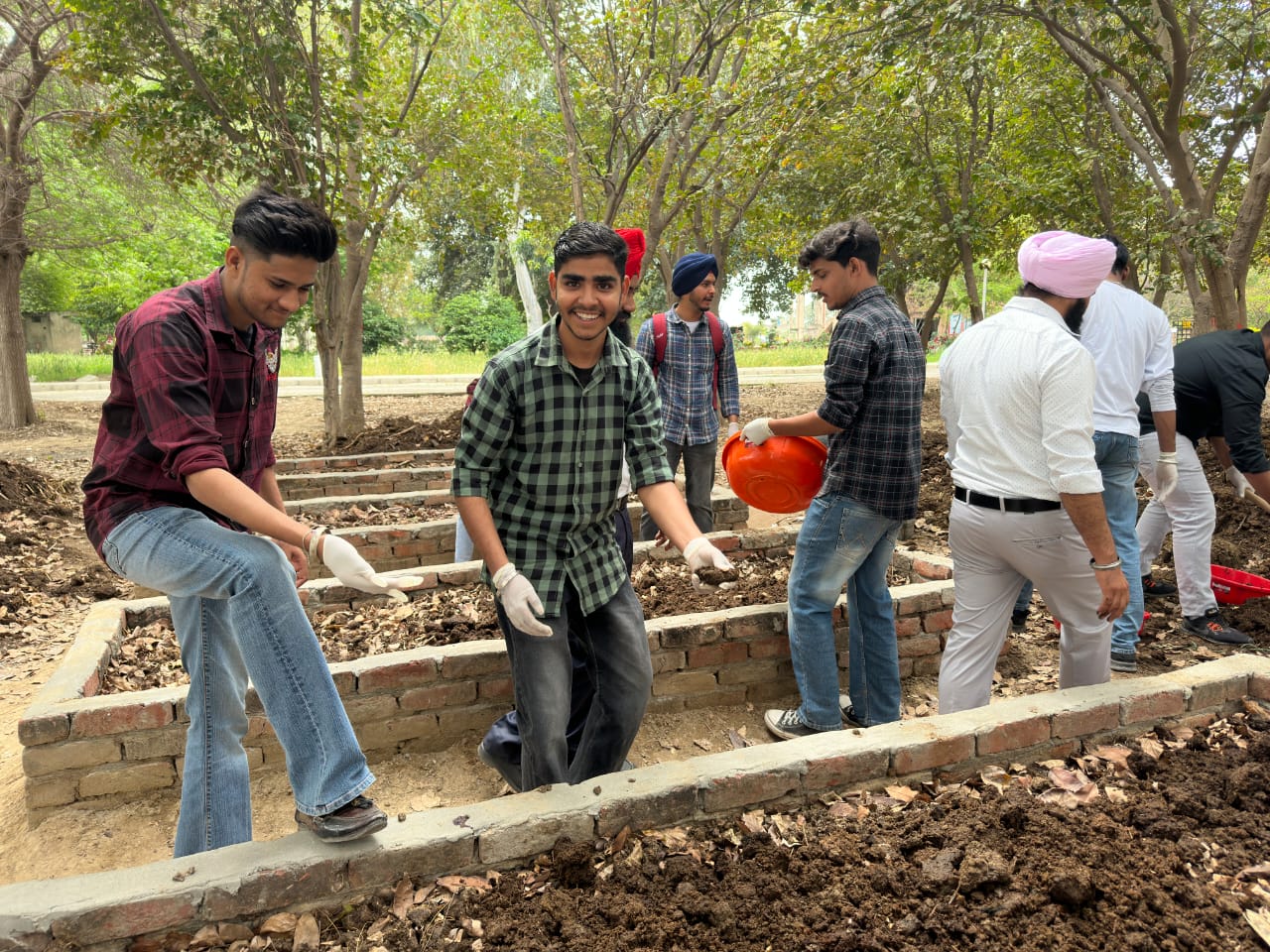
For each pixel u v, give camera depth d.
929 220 11.48
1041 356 2.79
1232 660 3.37
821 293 3.43
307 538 2.04
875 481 3.31
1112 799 2.65
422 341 38.25
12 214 12.44
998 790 2.71
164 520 2.23
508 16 11.05
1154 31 7.81
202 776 2.42
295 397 18.12
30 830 3.13
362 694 3.53
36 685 4.44
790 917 2.16
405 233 12.10
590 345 2.50
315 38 8.93
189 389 2.11
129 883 2.10
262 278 2.16
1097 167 11.20
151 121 8.56
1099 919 2.13
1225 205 11.53
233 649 2.46
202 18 8.65
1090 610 3.07
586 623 2.80
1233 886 2.26
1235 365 4.19
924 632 4.33
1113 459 4.03
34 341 32.44
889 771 2.72
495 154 11.89
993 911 2.15
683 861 2.34
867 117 10.98
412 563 5.79
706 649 4.00
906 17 7.38
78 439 12.42
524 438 2.56
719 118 9.02
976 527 2.99
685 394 5.33
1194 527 4.52
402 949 2.11
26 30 10.36
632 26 9.09
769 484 3.65
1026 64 10.45
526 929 2.13
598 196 13.15
